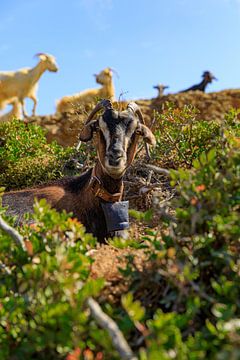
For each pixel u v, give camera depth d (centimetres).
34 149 1355
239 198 473
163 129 1239
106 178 816
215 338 390
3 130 1448
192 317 411
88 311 412
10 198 938
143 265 480
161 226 582
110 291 480
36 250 480
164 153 1135
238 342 360
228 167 496
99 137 813
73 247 493
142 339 387
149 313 459
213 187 485
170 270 431
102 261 555
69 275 452
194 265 460
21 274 458
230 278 449
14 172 1248
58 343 393
